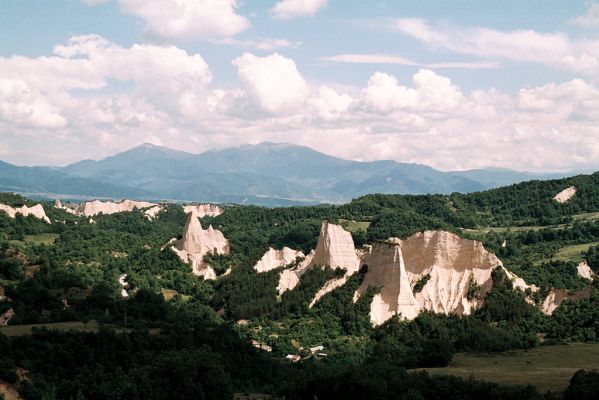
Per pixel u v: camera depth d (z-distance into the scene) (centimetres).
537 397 14000
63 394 14688
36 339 16550
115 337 17212
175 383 15550
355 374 15900
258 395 16712
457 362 18200
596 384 13975
